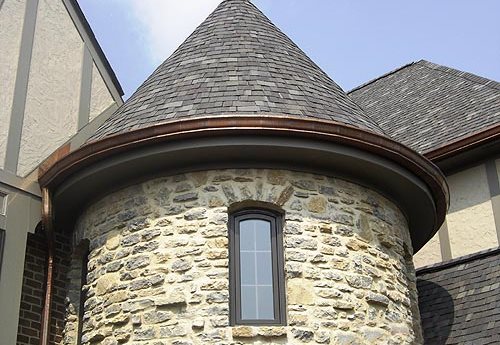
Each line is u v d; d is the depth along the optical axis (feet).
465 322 31.96
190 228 27.50
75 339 30.86
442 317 33.32
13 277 29.96
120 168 28.60
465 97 48.78
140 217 28.55
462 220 42.60
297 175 28.60
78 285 31.76
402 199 31.58
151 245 27.81
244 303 26.73
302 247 27.35
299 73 32.24
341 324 26.68
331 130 27.40
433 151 42.93
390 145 28.40
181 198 28.07
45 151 33.63
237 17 35.94
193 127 26.94
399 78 60.44
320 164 28.71
